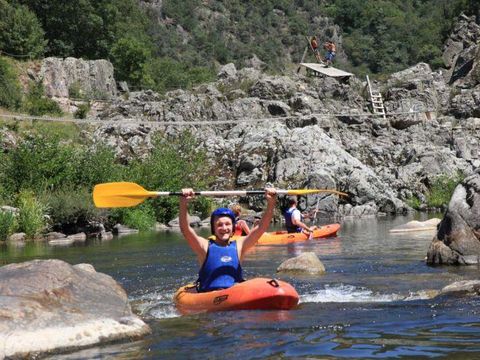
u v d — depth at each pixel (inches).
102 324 189.6
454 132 1437.0
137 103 1423.5
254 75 1594.5
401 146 1380.4
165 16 5022.1
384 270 362.6
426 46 3432.6
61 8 2053.4
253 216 967.6
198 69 2837.1
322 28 5216.5
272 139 1172.5
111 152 970.7
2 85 1393.9
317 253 481.4
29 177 841.5
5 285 196.1
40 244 645.3
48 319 182.2
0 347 165.9
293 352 171.0
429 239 576.1
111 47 2149.4
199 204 1019.3
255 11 5575.8
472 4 2952.8
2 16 1750.7
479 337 181.6
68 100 1497.3
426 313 220.2
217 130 1368.1
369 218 1011.9
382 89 1631.4
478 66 1761.8
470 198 377.1
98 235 756.0
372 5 4862.2
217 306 239.8
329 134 1359.5
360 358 163.0
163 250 538.0
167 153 1043.3
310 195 1056.2
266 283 239.5
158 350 176.9
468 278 313.7
